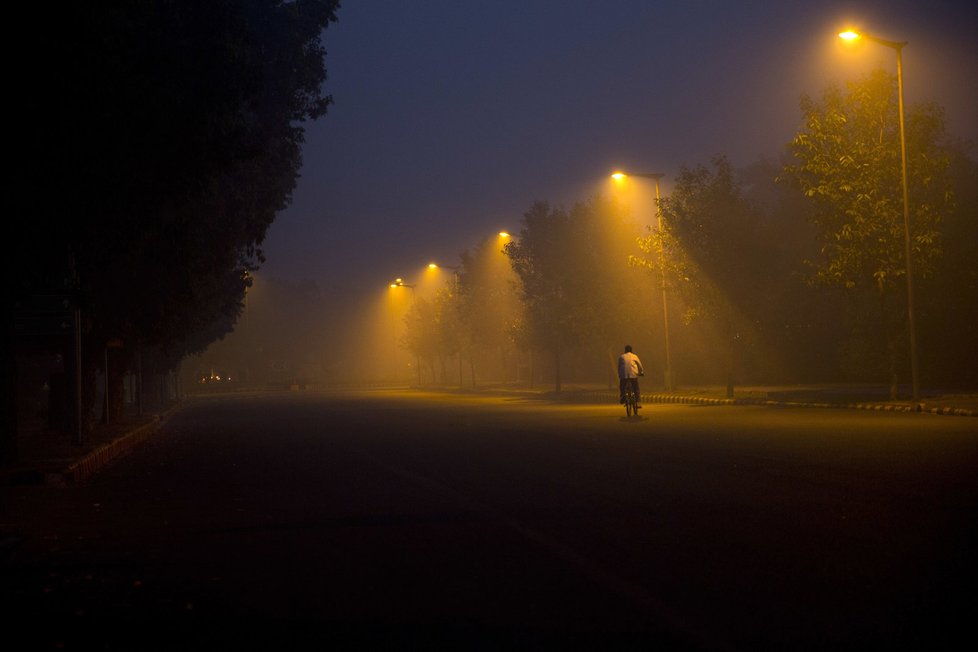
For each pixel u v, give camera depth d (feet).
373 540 34.22
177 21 61.11
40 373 176.65
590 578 26.63
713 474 48.55
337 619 23.32
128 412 178.70
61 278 81.15
